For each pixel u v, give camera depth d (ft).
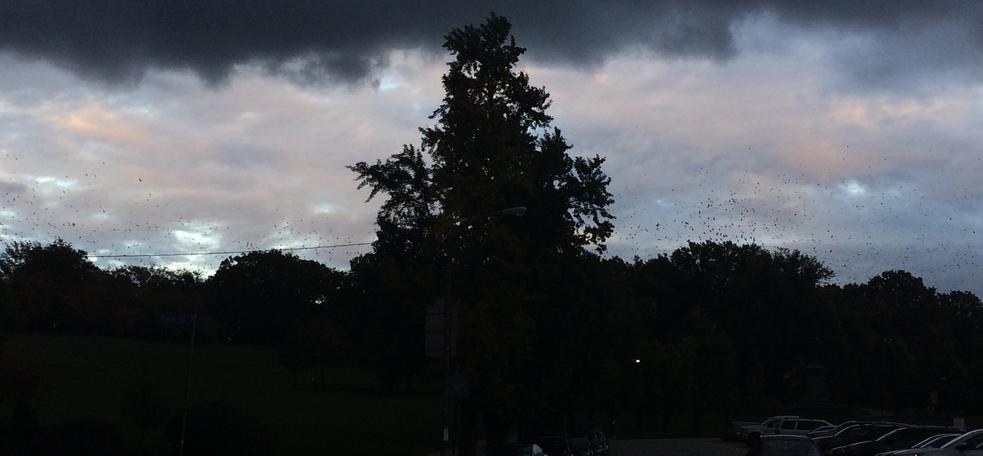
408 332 116.57
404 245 123.13
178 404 174.60
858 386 343.87
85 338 346.13
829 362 354.95
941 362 339.36
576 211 132.67
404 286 110.93
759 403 321.52
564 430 157.58
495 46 117.60
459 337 104.83
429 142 114.93
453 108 113.19
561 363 125.39
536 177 126.82
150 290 378.12
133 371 134.92
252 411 229.66
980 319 439.22
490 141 111.55
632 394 268.82
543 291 123.54
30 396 111.96
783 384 364.99
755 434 194.80
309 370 380.17
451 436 113.91
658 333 414.41
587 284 130.93
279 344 504.43
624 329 143.43
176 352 365.20
